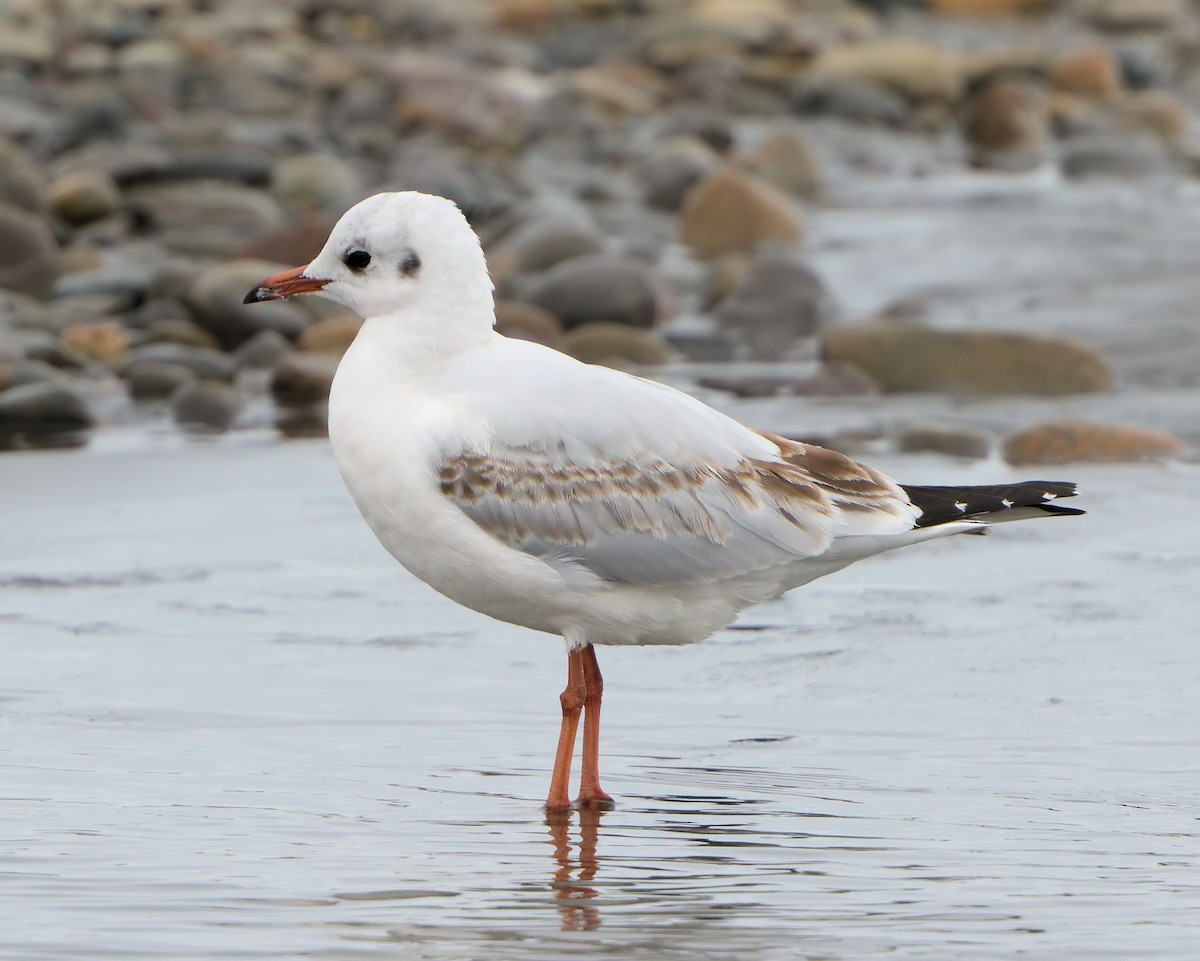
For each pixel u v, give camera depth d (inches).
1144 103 1620.3
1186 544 578.2
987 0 2139.5
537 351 415.2
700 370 893.8
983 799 384.5
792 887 335.3
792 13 2021.4
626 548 401.4
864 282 1098.1
